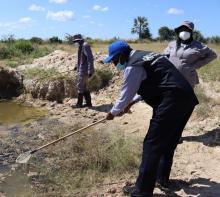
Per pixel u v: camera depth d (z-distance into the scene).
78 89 10.92
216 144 7.77
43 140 8.35
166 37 50.12
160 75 5.23
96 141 7.68
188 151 7.55
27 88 12.39
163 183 5.98
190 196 5.82
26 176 6.70
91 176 6.50
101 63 13.64
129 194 5.83
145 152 5.34
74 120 9.96
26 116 10.55
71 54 14.59
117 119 9.88
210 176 6.50
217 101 10.38
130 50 5.37
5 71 12.79
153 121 5.29
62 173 6.66
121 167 6.72
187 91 5.23
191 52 7.38
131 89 5.22
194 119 9.26
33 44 21.84
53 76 12.34
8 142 8.35
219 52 23.69
